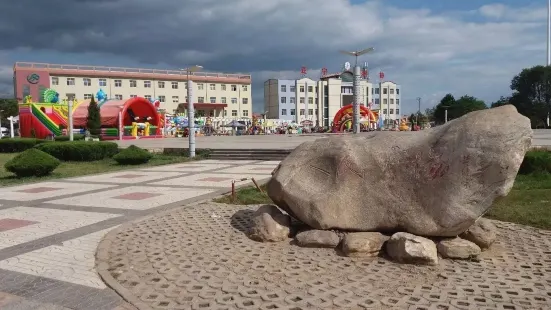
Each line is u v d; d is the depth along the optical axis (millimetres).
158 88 68062
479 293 4230
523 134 4992
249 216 7723
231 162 19500
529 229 6566
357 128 24859
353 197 5785
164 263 5266
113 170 16703
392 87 78438
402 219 5484
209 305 4051
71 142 21469
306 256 5441
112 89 64312
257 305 4027
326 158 6062
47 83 59500
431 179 5344
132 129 41125
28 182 13344
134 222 7414
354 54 25094
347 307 3963
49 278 4930
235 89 74812
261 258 5391
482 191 5059
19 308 4168
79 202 9695
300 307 3971
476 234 5539
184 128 49719
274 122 63000
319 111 75250
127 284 4645
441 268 4922
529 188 9930
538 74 51719
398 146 5715
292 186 6094
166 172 15758
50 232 6988
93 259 5586
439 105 64562
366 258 5316
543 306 3938
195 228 6957
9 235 6840
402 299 4113
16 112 66500
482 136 5102
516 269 4910
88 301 4277
